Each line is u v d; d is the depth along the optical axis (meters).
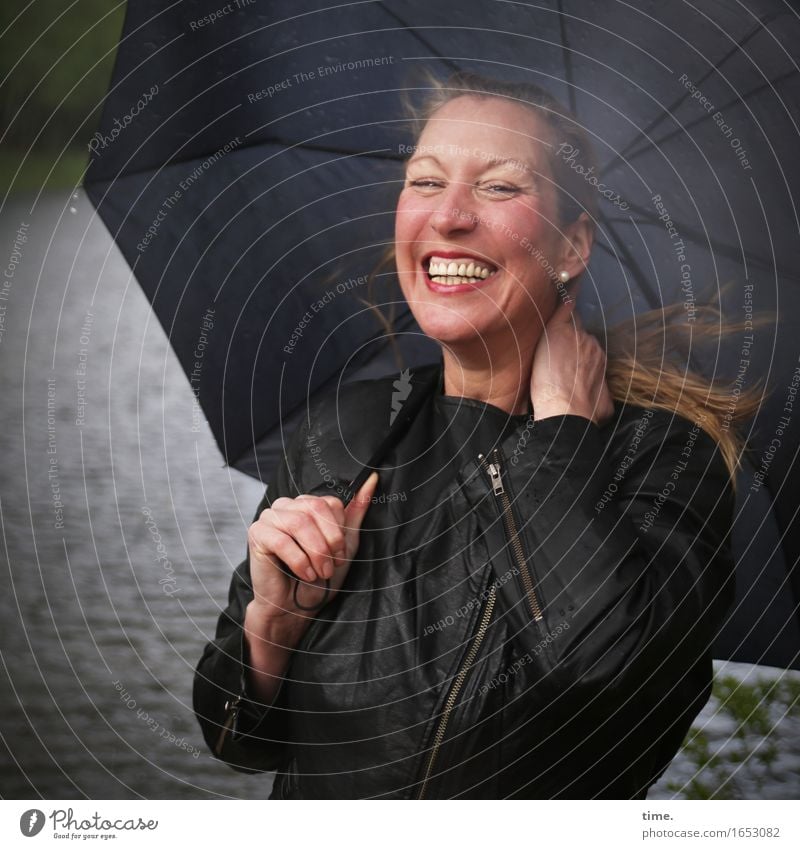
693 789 2.34
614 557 1.21
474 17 1.75
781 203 1.71
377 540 1.33
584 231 1.40
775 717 2.57
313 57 1.83
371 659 1.27
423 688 1.25
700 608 1.25
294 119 1.87
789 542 1.84
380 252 1.90
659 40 1.70
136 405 4.40
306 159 1.88
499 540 1.26
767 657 1.90
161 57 1.81
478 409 1.37
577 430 1.28
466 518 1.31
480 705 1.24
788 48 1.66
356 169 1.88
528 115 1.35
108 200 1.86
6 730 2.56
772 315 1.71
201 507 3.77
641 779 1.43
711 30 1.68
